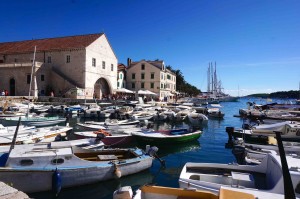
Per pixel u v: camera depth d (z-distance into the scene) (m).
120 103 43.31
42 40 57.81
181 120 30.83
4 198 5.43
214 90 91.62
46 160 9.47
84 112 32.25
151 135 16.83
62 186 9.50
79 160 9.93
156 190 7.00
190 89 105.69
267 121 24.64
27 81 46.69
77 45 49.75
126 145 16.66
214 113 38.28
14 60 54.47
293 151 12.90
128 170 10.89
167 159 14.34
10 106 32.34
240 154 13.30
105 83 56.19
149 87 64.94
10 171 8.80
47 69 48.12
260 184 8.54
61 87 48.12
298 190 7.11
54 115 33.09
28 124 22.89
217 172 9.48
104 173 10.20
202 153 15.87
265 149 13.01
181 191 6.81
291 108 40.34
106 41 54.84
